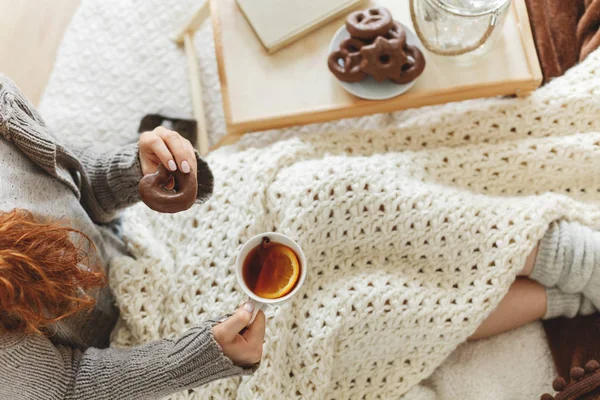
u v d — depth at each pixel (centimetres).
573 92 122
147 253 108
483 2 107
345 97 121
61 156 91
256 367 90
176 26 163
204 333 86
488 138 125
